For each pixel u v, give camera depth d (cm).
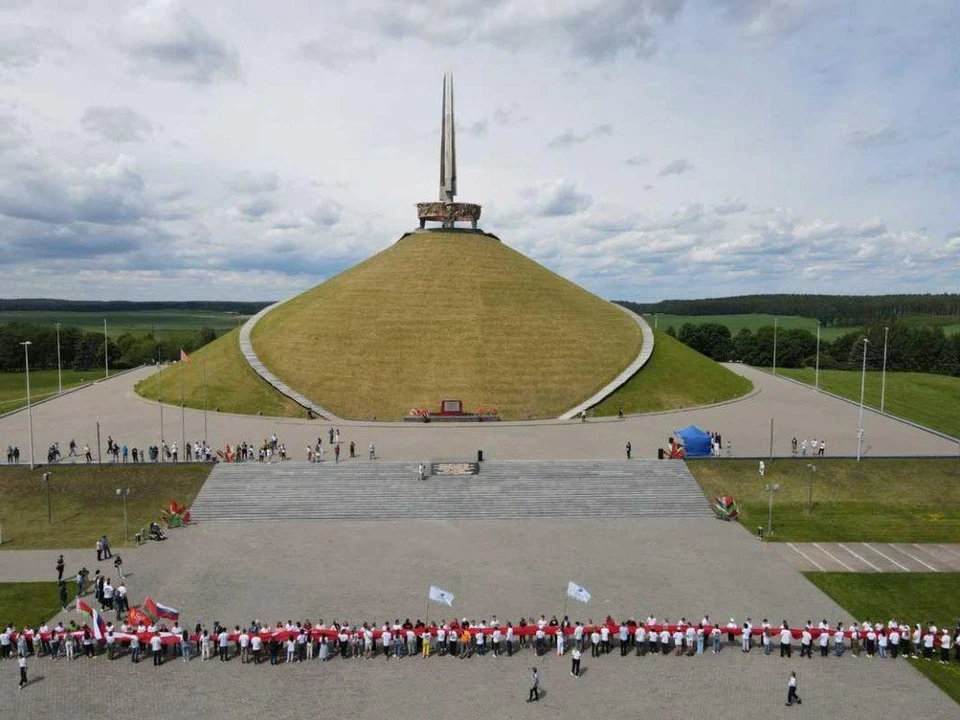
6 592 3569
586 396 7431
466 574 3781
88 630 3044
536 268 9869
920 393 9825
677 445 5522
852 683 2866
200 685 2822
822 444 5659
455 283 8869
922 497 5072
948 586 3722
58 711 2625
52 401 7869
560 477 5150
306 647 3061
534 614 3338
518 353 7881
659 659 3061
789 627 3225
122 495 4603
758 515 4772
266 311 9462
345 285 9100
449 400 7112
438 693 2770
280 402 7231
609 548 4178
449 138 9912
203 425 6569
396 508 4769
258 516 4659
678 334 15588
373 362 7650
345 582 3672
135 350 14588
